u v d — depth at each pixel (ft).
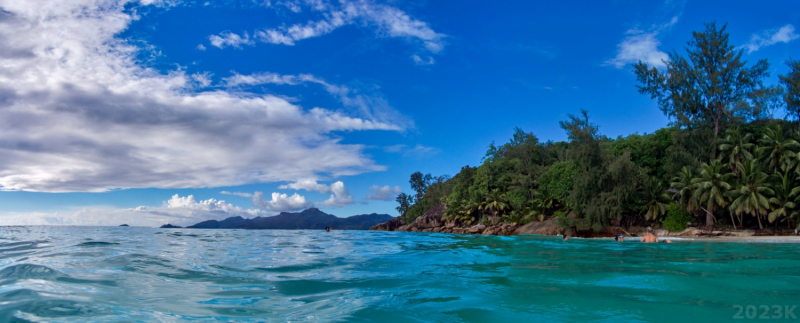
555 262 37.35
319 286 24.36
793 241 84.43
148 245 47.57
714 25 146.72
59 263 28.58
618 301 20.84
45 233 70.79
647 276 28.32
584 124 155.63
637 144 166.61
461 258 40.57
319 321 16.70
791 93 146.61
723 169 138.62
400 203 340.59
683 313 18.49
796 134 132.77
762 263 36.24
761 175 124.88
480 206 207.10
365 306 19.45
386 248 54.19
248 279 26.09
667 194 138.41
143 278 24.64
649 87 153.17
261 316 17.29
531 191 193.98
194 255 38.42
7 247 40.91
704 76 144.15
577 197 143.64
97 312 16.42
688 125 144.66
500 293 22.72
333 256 41.55
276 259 37.70
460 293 22.70
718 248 58.29
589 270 31.60
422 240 79.92
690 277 27.81
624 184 135.44
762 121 152.66
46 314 15.74
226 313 17.58
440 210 251.80
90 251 37.47
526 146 222.48
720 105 143.33
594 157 149.38
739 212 127.65
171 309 17.78
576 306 19.89
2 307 16.33
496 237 106.83
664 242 76.84
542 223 145.79
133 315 16.38
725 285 24.90
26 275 23.49
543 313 18.57
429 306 19.72
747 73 142.00
